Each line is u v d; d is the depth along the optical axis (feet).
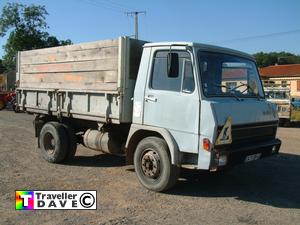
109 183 25.45
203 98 21.58
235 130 22.30
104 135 27.91
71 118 31.32
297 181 27.35
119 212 20.21
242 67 24.94
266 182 26.94
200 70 22.03
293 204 22.22
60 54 30.99
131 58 25.30
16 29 184.14
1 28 183.62
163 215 19.92
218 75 23.00
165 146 22.93
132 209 20.70
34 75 34.45
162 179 23.03
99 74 26.96
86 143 29.53
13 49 184.24
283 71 189.37
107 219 19.16
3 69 187.83
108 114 26.30
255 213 20.56
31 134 47.55
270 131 25.53
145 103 23.93
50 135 31.48
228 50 24.25
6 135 46.14
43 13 186.70
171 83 22.85
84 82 28.45
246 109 22.97
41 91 33.45
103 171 28.78
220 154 21.15
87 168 29.76
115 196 22.82
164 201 22.13
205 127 21.17
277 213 20.63
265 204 22.11
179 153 22.33
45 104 33.04
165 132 22.74
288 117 73.77
